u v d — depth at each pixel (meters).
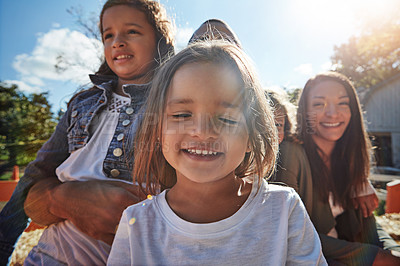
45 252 0.79
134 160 0.77
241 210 0.63
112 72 0.99
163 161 0.74
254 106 0.67
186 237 0.60
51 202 0.77
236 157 0.61
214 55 0.62
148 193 0.74
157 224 0.63
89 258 0.74
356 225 1.19
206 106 0.58
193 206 0.63
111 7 0.87
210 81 0.59
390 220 1.40
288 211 0.64
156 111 0.68
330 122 1.15
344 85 1.22
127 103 0.89
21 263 0.80
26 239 0.86
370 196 1.25
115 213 0.73
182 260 0.58
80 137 0.88
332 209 1.20
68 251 0.76
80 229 0.76
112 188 0.75
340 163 1.21
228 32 0.89
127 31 0.87
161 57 0.87
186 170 0.60
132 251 0.61
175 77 0.62
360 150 1.25
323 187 1.10
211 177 0.59
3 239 0.80
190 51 0.65
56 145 0.92
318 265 0.63
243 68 0.65
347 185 1.20
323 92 1.17
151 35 0.89
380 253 0.98
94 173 0.82
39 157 0.89
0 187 0.89
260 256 0.59
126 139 0.82
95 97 0.93
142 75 0.89
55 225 0.84
